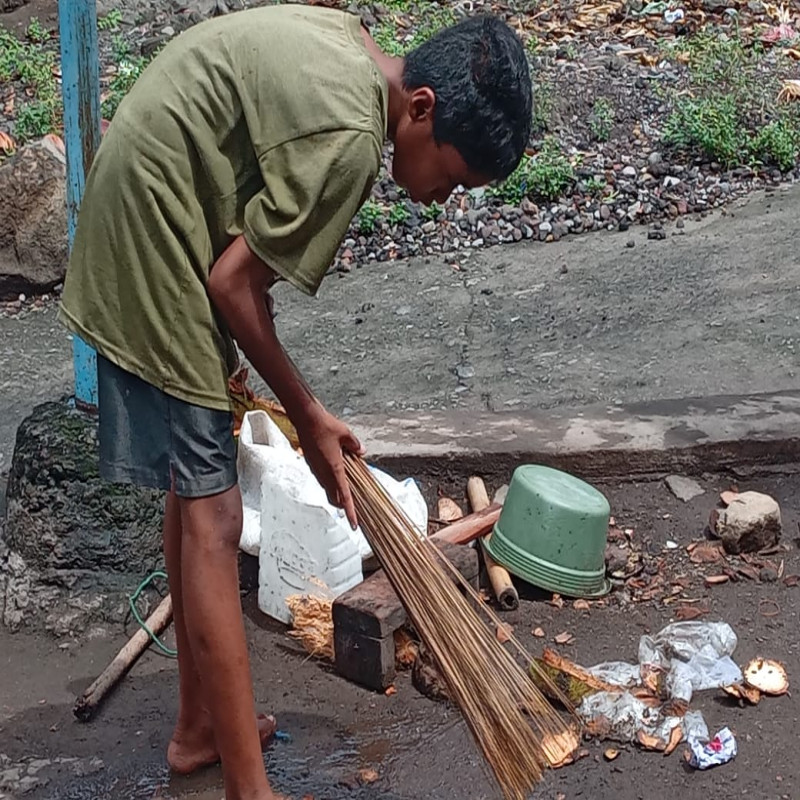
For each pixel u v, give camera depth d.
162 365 2.48
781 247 5.98
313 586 3.50
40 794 2.98
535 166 6.71
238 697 2.58
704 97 7.34
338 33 2.39
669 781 2.87
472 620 2.63
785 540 3.86
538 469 3.76
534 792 2.84
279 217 2.30
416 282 6.15
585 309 5.61
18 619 3.64
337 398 5.05
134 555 3.72
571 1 8.96
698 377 4.81
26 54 8.76
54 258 6.48
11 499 3.85
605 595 3.63
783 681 3.15
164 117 2.38
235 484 2.59
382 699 3.25
